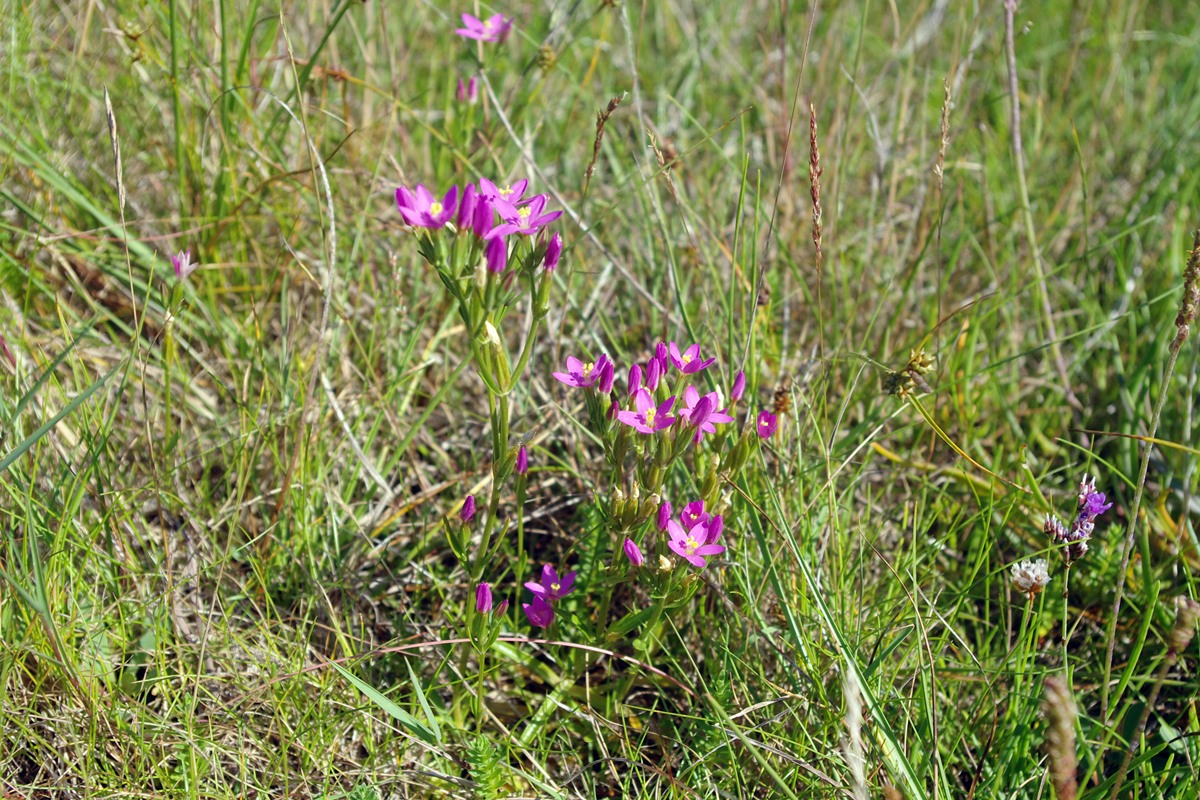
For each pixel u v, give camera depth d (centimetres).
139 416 47
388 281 53
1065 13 75
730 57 66
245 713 39
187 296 48
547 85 62
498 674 42
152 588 42
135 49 51
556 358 49
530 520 47
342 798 39
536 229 37
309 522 44
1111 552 45
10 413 41
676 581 38
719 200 57
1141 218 58
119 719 38
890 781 37
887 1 76
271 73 56
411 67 62
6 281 49
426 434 49
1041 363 53
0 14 52
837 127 57
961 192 55
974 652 43
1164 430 49
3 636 38
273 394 47
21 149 48
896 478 49
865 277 54
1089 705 43
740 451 40
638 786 40
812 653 40
